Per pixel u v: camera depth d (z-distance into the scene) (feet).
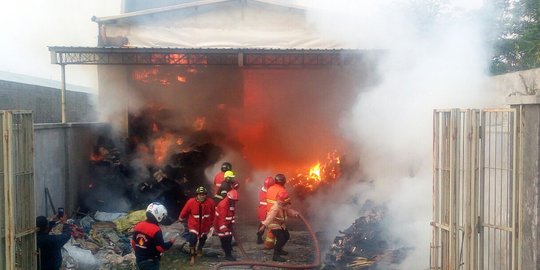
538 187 17.20
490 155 20.26
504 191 19.66
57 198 38.65
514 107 18.43
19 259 22.52
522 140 17.80
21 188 22.41
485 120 19.84
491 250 20.59
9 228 21.34
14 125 21.98
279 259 30.89
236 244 35.27
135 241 22.76
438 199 21.90
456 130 20.66
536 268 17.25
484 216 20.71
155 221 22.91
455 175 20.80
